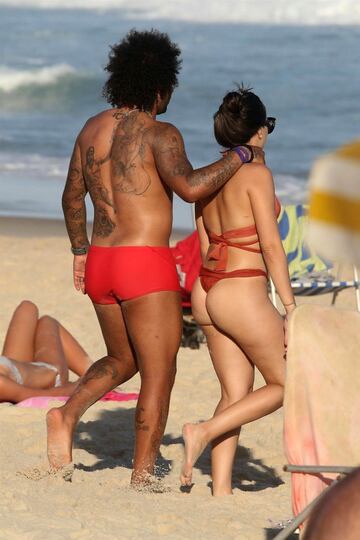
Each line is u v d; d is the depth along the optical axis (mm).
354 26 96312
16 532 10492
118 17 104125
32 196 45469
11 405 17188
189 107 68438
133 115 12305
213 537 10789
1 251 33125
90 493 12172
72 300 27156
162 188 12172
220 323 11953
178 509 11742
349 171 3695
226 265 11875
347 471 8898
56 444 12570
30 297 27203
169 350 12258
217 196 12008
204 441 11805
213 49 87312
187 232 39156
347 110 67250
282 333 11820
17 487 12250
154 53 12375
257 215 11680
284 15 99125
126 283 12039
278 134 60562
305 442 9398
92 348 22594
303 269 24547
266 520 11500
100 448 15500
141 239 12086
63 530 10625
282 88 73125
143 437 12383
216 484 12602
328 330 9586
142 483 12445
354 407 9453
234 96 11961
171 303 12172
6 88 73000
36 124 65812
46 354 18531
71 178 12945
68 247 34281
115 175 12188
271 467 14836
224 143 12109
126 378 12922
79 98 73500
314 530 5359
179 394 18828
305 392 9445
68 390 17844
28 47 89938
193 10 102688
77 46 91438
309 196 3770
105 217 12305
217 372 12375
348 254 3695
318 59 83062
